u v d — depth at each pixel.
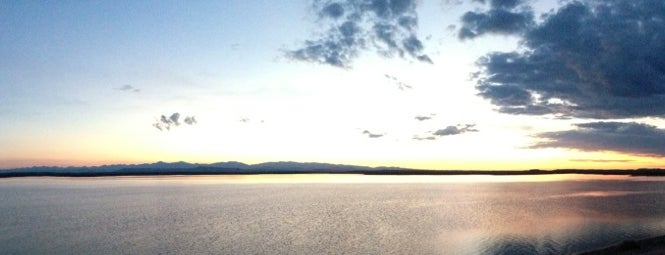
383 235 62.34
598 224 71.81
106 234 64.75
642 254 41.09
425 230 66.62
